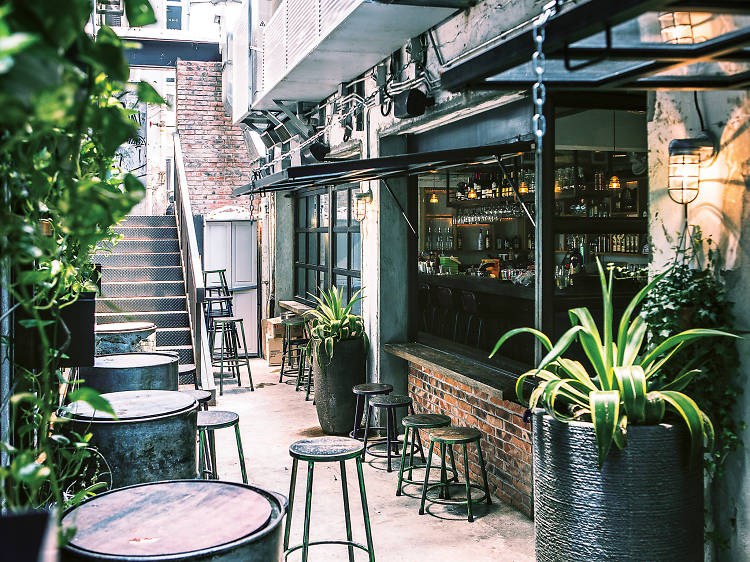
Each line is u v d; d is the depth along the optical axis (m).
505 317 5.61
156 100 1.15
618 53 2.23
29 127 1.03
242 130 11.73
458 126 5.68
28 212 1.37
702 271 3.24
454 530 4.53
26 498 1.81
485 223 7.24
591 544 2.88
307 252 10.30
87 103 0.99
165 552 1.83
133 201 1.05
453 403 5.90
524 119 4.74
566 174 5.32
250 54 9.09
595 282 5.15
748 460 3.04
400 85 5.88
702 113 3.24
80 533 1.96
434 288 6.85
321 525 4.59
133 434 2.96
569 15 1.99
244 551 1.90
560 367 3.40
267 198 11.22
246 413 7.55
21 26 0.75
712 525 3.24
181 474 3.10
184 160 11.64
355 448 3.74
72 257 2.04
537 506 3.16
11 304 1.88
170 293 8.15
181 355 7.18
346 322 6.85
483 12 4.68
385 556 4.13
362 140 6.93
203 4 13.41
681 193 3.29
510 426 4.98
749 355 3.02
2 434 1.74
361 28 5.43
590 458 2.88
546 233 4.46
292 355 9.70
